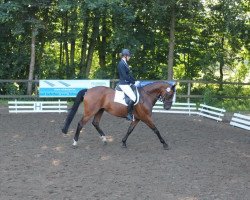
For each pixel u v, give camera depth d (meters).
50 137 11.27
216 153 10.09
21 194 7.08
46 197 6.96
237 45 19.91
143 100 10.07
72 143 10.68
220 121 14.59
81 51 20.94
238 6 17.78
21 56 19.16
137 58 20.33
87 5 16.38
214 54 19.98
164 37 20.31
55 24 19.72
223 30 19.53
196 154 9.93
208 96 17.69
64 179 7.91
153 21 19.45
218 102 18.11
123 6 17.92
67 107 15.70
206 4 18.94
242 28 18.73
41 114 14.89
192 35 20.23
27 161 9.01
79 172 8.36
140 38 19.62
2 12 16.56
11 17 16.52
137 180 7.95
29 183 7.64
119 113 10.14
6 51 19.38
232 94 19.20
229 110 17.05
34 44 18.06
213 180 8.05
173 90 10.25
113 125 12.97
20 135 11.41
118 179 7.98
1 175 8.03
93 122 10.52
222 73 20.20
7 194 7.06
